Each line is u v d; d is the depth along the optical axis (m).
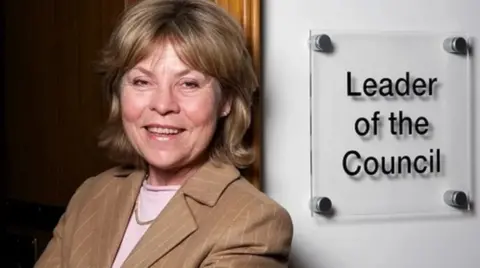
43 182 2.28
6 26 2.45
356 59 1.83
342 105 1.81
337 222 1.83
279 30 1.76
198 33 1.45
